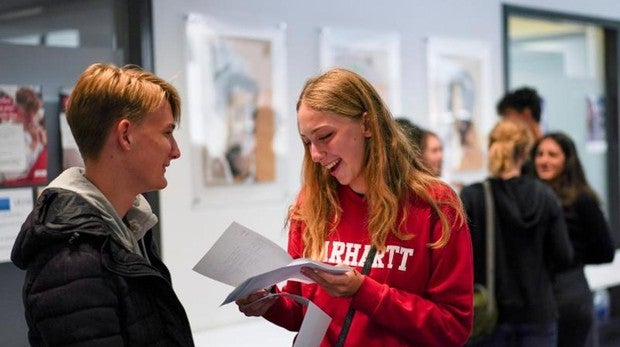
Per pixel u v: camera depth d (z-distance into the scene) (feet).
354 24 13.35
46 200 4.46
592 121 19.27
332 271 5.07
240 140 11.79
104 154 4.59
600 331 18.06
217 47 11.46
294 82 12.51
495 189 9.80
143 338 4.47
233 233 5.01
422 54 14.52
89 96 4.55
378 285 5.24
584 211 11.16
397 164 5.50
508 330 9.92
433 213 5.42
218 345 10.69
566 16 17.61
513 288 9.71
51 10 9.96
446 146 15.03
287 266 4.90
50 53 9.93
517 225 9.59
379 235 5.41
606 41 19.36
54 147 9.95
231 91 11.64
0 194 9.37
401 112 14.15
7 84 9.48
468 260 5.45
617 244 19.26
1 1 9.47
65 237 4.30
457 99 15.23
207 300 11.43
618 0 19.02
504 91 16.28
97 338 4.17
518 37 17.35
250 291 5.16
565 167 11.35
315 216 5.79
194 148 11.21
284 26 12.31
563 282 11.12
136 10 10.70
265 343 10.85
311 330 5.30
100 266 4.30
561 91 18.48
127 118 4.56
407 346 5.45
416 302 5.31
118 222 4.66
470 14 15.44
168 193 10.91
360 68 13.43
